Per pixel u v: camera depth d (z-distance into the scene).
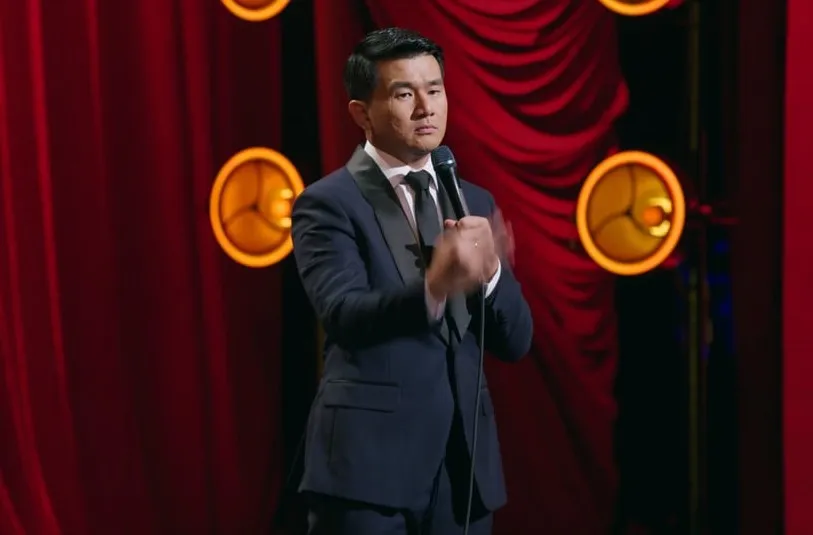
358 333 4.86
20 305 10.22
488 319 5.35
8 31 10.14
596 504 10.74
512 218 10.47
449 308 5.17
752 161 10.24
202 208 10.41
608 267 10.45
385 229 5.22
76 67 10.22
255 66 10.45
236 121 10.43
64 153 10.24
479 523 5.32
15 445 10.30
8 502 10.19
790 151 9.91
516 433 10.70
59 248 10.27
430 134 5.29
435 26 10.38
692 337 10.56
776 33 10.16
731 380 10.55
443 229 4.98
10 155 10.17
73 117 10.23
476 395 5.11
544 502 10.73
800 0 9.87
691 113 10.45
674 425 10.66
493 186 10.45
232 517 10.50
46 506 10.20
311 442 5.21
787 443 10.05
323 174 10.35
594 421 10.66
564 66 10.38
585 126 10.44
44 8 10.16
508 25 10.35
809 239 9.89
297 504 10.59
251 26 10.43
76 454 10.33
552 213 10.47
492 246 4.70
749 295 10.30
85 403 10.34
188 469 10.46
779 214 10.20
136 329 10.44
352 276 5.04
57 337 10.24
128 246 10.39
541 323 10.57
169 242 10.34
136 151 10.34
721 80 10.44
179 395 10.42
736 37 10.36
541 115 10.41
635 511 10.77
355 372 5.13
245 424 10.52
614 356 10.62
